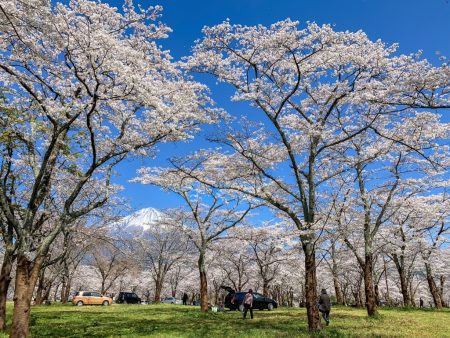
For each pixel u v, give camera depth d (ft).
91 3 37.58
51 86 44.16
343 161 64.39
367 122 58.23
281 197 69.41
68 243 70.13
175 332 46.03
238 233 93.50
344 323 56.95
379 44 52.90
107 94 41.11
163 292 257.96
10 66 38.19
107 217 71.67
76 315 73.05
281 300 220.02
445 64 29.91
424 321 59.47
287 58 55.42
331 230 56.80
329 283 194.39
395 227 87.66
